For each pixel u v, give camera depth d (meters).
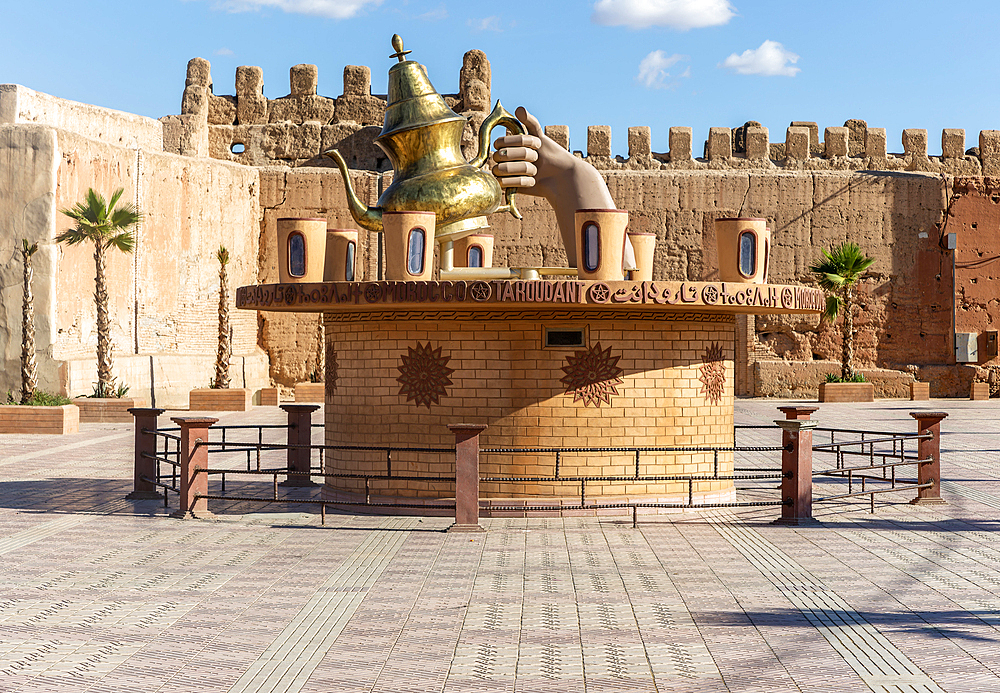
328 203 41.16
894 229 41.78
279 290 11.77
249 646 6.95
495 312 12.02
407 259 11.77
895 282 41.81
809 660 6.62
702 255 41.41
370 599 8.26
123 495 14.15
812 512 12.66
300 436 15.52
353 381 12.69
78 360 30.22
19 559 9.84
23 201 29.88
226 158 43.22
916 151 43.19
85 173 31.45
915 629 7.36
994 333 41.56
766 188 41.69
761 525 11.73
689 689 6.06
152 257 34.81
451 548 10.36
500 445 12.02
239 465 18.22
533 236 40.72
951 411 33.12
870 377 41.47
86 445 22.11
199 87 42.72
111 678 6.27
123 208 32.50
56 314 29.97
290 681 6.21
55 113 34.12
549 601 8.17
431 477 12.14
